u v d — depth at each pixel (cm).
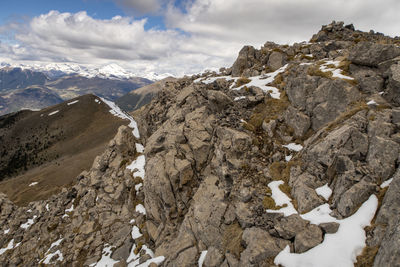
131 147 5569
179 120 4159
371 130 2098
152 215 3641
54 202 5650
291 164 2530
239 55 5188
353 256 1571
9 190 10031
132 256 3438
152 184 3612
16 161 18738
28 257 4512
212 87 4384
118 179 4894
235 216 2433
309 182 2225
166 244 3088
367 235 1631
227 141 2950
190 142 3528
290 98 3291
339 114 2642
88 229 4272
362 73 2775
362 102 2491
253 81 4144
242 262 1978
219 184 2823
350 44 4103
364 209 1766
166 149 3944
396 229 1371
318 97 2866
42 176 10606
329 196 2048
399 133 1942
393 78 2281
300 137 2883
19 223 5456
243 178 2592
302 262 1684
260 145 2934
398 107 2089
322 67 3259
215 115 3616
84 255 3844
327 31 4922
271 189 2408
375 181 1850
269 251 1870
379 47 2734
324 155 2230
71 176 9806
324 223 1830
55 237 4641
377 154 1931
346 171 2000
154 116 5603
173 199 3359
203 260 2400
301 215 2017
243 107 3512
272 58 4575
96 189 5128
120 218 4228
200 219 2672
